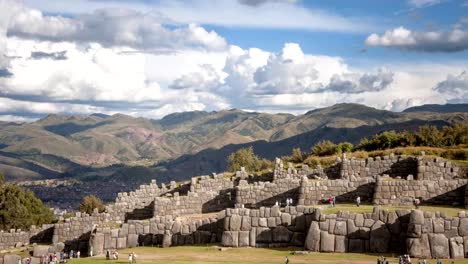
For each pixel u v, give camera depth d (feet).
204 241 199.82
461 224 157.89
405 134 356.18
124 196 259.60
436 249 156.56
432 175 227.20
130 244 208.54
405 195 205.46
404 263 146.41
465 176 223.92
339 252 169.48
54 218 396.78
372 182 214.48
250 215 188.65
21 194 371.76
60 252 226.99
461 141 341.21
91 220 248.93
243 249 182.60
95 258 183.42
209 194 243.60
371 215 170.40
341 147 361.10
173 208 239.71
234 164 476.54
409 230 159.74
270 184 230.48
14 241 264.72
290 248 180.24
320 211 175.22
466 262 148.46
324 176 244.83
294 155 380.37
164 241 202.39
